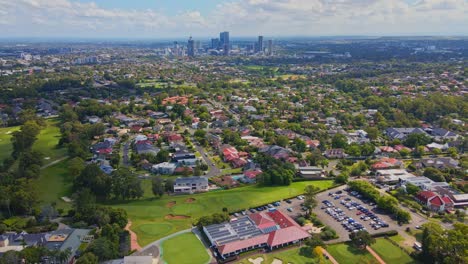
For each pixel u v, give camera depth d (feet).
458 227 611.47
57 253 555.28
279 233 631.97
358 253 598.75
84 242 614.75
